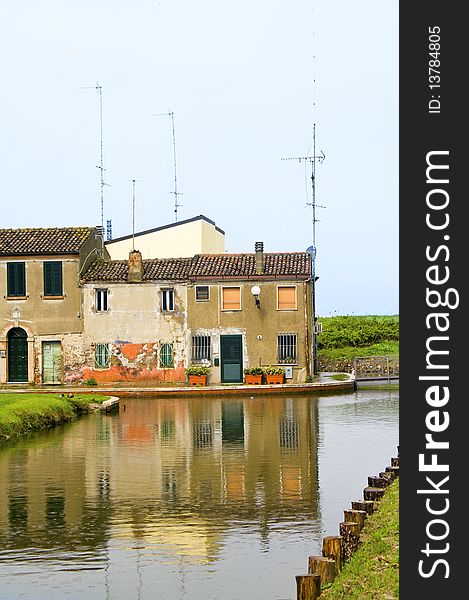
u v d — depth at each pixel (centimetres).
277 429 4053
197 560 1931
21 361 6850
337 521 2231
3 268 6856
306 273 6681
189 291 6775
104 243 7650
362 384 6794
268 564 1895
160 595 1719
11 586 1783
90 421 4531
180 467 3020
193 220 7731
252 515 2306
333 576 1620
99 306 6838
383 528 1850
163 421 4491
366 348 8812
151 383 6769
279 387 6222
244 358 6719
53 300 6819
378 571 1614
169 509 2386
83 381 6812
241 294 6738
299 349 6675
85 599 1703
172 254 7731
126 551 2003
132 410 5178
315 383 6312
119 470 2972
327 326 9544
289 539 2083
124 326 6800
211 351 6738
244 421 4428
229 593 1723
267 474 2864
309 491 2588
